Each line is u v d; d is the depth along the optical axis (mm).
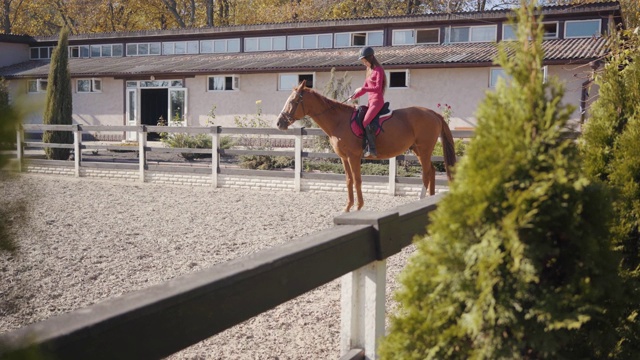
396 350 2117
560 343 2062
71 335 1321
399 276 2246
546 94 2047
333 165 15164
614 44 6941
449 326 2051
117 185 14594
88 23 44312
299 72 23875
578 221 1986
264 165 15727
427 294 2111
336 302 5395
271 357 4156
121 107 28156
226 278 1790
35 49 32750
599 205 2078
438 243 2049
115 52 30844
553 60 18062
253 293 1930
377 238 2709
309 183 13172
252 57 26156
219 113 25906
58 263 6555
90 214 10117
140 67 26406
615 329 2617
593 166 3531
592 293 2010
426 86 22016
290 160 15836
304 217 9828
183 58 28000
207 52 28578
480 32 23203
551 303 1943
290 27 26125
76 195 12656
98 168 15914
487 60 19781
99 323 1389
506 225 1886
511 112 2039
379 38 24953
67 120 19297
